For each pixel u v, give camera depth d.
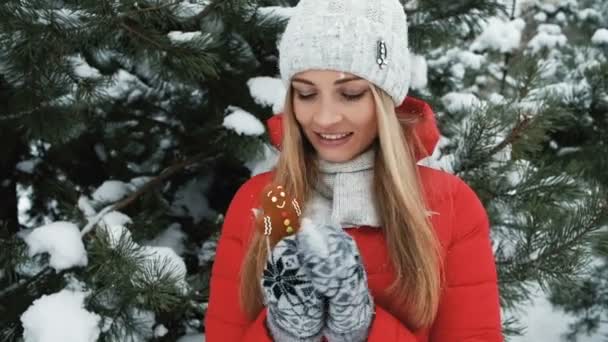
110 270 1.54
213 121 2.17
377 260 1.30
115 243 1.59
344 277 1.02
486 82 4.27
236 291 1.42
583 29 6.00
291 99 1.33
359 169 1.31
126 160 2.46
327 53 1.19
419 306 1.27
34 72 1.63
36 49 1.56
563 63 4.17
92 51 1.84
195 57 1.71
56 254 1.67
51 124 1.75
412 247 1.25
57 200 2.26
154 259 1.62
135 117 2.41
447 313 1.31
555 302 3.52
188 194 2.48
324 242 1.04
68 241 1.68
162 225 2.26
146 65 2.02
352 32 1.20
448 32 2.42
